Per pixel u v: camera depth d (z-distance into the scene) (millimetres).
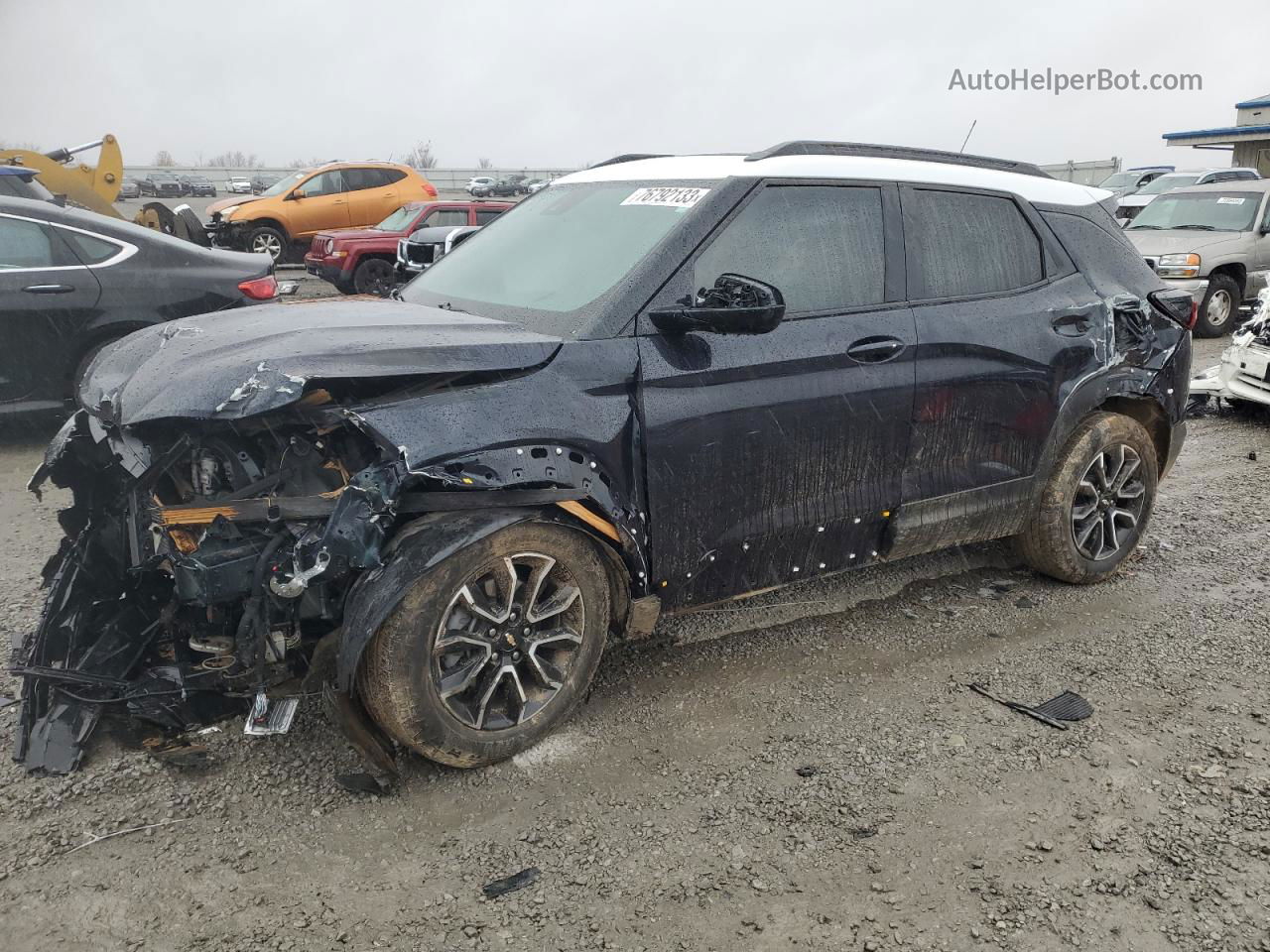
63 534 5125
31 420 6684
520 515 2936
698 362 3232
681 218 3367
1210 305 12555
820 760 3191
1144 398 4602
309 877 2609
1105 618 4301
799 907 2533
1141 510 4742
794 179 3580
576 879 2623
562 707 3232
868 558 3902
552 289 3455
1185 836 2822
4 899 2479
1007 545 4992
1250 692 3648
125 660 3250
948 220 3984
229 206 19812
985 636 4117
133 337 3637
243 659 2969
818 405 3484
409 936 2414
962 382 3875
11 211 6480
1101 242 4531
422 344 2910
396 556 2791
